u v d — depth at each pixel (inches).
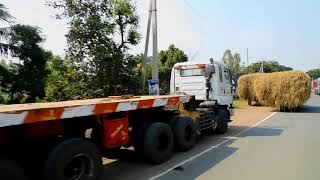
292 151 382.9
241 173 291.1
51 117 217.6
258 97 1029.2
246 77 1208.8
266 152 378.3
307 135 502.0
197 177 280.7
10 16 933.8
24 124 212.5
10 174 201.2
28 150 230.5
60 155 222.5
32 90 1103.6
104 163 332.5
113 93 651.5
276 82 968.3
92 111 250.4
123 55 653.9
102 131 277.0
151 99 332.5
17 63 1119.0
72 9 624.7
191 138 396.8
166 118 380.5
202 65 504.1
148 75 951.6
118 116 295.6
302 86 940.6
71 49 636.1
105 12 641.0
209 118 473.1
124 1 631.8
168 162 334.6
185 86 514.9
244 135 508.4
